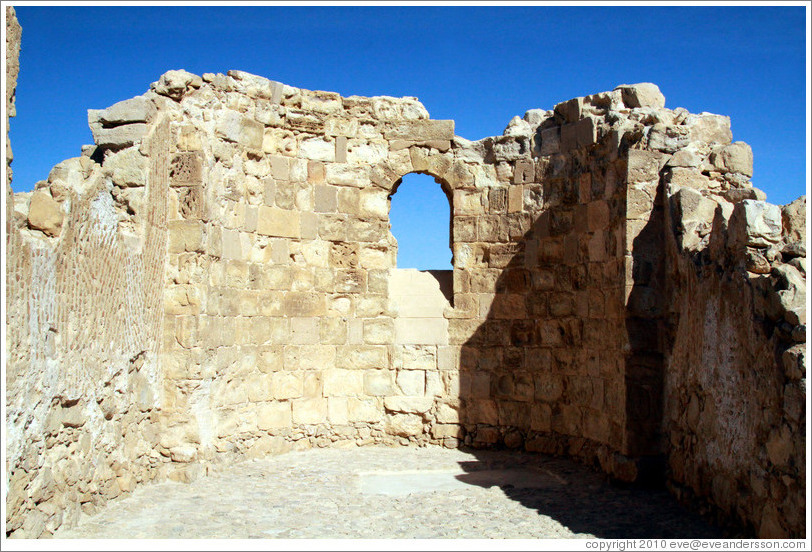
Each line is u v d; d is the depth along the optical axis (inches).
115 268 365.4
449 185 547.2
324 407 522.0
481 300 535.8
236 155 477.4
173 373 422.3
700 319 357.7
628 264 416.2
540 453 507.5
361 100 541.6
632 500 380.5
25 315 286.4
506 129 540.7
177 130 438.3
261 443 489.4
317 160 525.3
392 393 533.0
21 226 297.1
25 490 287.1
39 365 296.8
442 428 531.5
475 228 540.7
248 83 488.7
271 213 500.7
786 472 262.4
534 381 515.2
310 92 523.8
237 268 474.6
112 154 402.6
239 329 476.1
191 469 415.8
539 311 514.9
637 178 421.7
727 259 331.6
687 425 371.6
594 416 463.8
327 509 365.7
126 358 378.3
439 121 545.6
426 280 559.5
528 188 525.3
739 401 308.2
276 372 501.0
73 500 325.7
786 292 269.1
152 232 408.8
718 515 327.3
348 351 529.0
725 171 421.1
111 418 362.9
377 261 538.3
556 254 508.1
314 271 521.0
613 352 439.8
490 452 515.8
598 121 476.7
